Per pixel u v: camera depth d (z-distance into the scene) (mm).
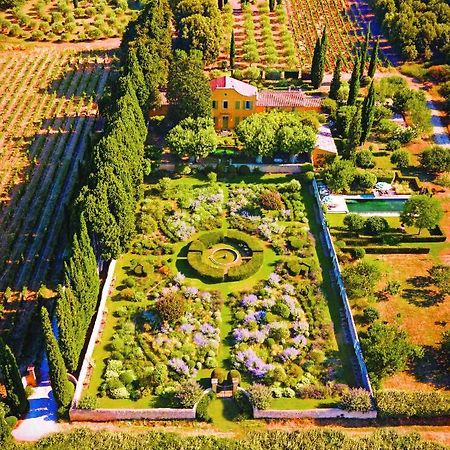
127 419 73062
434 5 162750
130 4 186375
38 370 78375
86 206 84625
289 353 79625
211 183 109438
